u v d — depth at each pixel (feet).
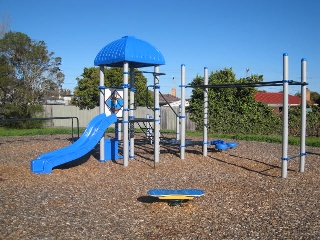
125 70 31.99
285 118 28.27
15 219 17.60
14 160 36.68
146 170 31.48
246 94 74.90
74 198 21.85
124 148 32.94
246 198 22.29
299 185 25.96
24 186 24.72
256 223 17.52
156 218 18.26
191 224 17.39
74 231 16.26
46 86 109.50
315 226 17.08
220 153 41.78
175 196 19.39
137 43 32.63
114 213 19.03
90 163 34.42
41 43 106.93
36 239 15.21
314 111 70.74
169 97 150.41
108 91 35.81
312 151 44.93
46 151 43.50
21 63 103.60
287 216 18.63
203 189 24.73
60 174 29.37
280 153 42.45
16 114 83.56
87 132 34.04
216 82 76.02
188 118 83.51
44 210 19.22
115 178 28.19
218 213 19.15
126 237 15.71
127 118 32.78
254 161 36.68
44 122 91.40
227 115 75.66
